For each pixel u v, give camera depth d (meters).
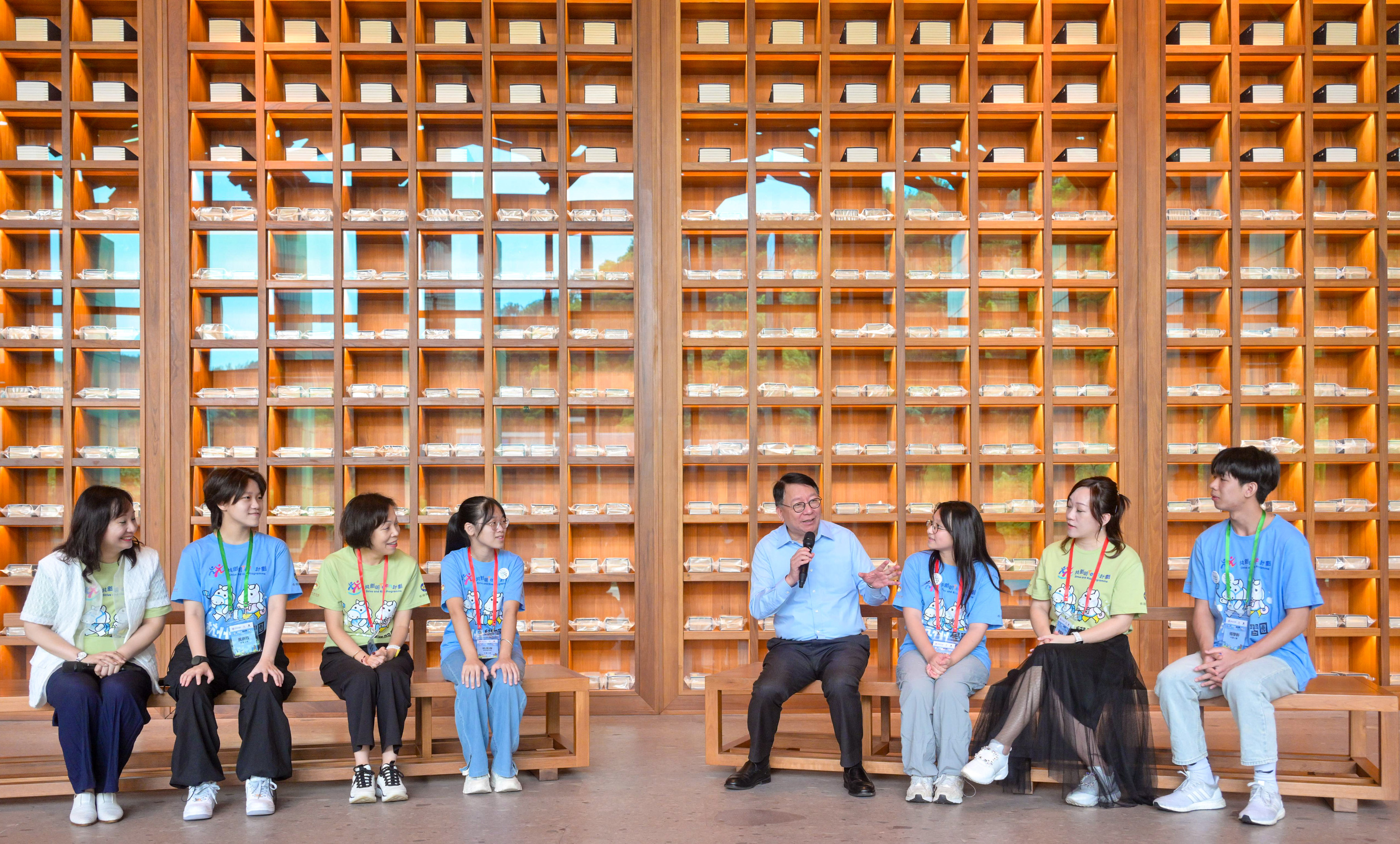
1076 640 2.88
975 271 4.23
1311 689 2.85
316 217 4.21
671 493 4.15
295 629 4.18
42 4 4.24
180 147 4.14
